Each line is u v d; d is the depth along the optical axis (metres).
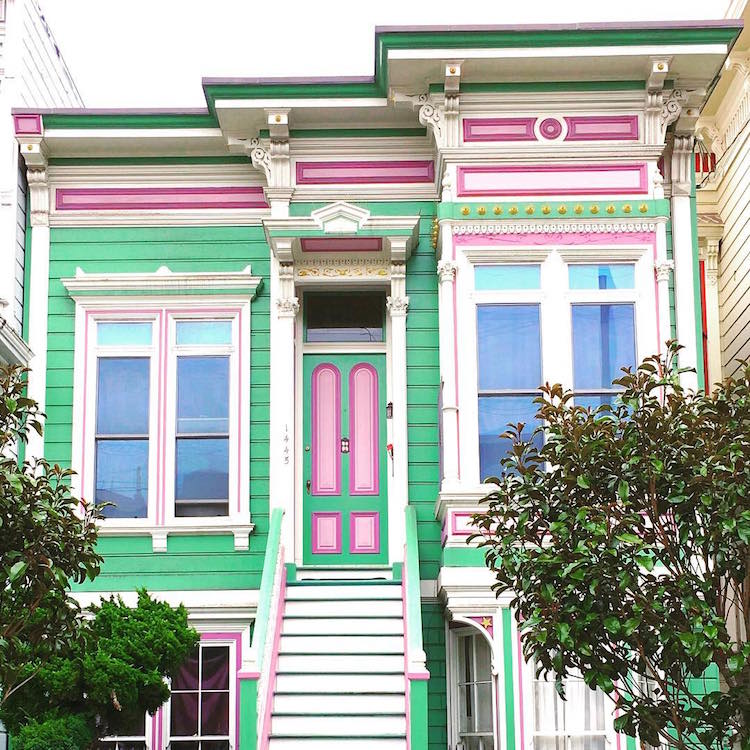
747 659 10.01
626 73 14.98
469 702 14.51
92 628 12.12
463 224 14.84
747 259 17.30
